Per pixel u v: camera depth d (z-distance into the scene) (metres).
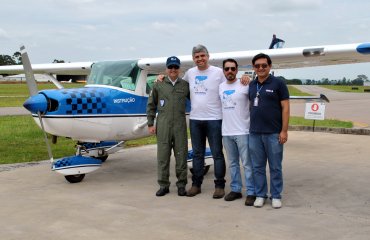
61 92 5.40
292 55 5.74
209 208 4.39
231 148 4.69
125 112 5.91
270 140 4.35
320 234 3.54
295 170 6.38
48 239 3.47
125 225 3.82
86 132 5.58
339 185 5.41
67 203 4.60
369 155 7.75
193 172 5.07
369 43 5.23
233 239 3.44
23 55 5.64
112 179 5.93
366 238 3.44
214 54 6.25
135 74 6.12
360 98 33.00
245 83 4.55
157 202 4.65
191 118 4.92
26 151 8.35
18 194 5.00
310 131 11.71
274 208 4.37
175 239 3.44
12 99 27.30
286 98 4.28
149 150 8.62
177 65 4.79
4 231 3.67
